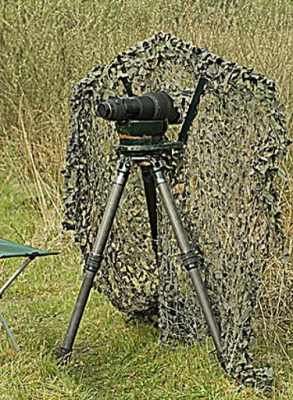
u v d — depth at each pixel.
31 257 3.85
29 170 7.55
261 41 5.45
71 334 3.82
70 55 7.08
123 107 3.46
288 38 5.35
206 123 3.62
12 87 7.67
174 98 3.89
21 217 6.91
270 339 4.08
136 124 3.55
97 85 3.96
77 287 5.27
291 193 4.82
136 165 4.05
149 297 4.27
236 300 3.49
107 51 6.51
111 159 4.09
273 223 3.43
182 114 3.87
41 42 7.41
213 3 6.11
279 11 5.64
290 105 5.04
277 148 3.32
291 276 4.59
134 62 3.75
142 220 4.14
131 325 4.49
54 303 4.94
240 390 3.59
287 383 3.63
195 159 3.76
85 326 4.52
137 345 4.18
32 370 3.86
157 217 3.99
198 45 5.90
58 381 3.73
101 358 4.07
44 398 3.62
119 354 4.10
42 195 6.64
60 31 7.23
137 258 4.20
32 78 7.48
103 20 6.68
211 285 3.82
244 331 3.52
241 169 3.39
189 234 3.89
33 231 6.57
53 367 3.82
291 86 5.09
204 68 3.42
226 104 3.38
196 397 3.61
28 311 4.79
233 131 3.38
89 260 3.71
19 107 7.17
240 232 3.44
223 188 3.53
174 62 3.65
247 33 5.64
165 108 3.59
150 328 4.41
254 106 3.31
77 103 3.99
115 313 4.69
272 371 3.59
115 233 4.22
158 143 3.62
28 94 7.54
